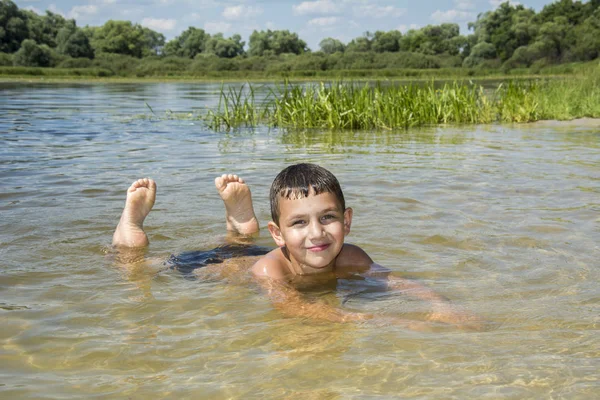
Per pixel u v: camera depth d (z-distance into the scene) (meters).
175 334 2.18
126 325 2.27
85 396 1.74
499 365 1.88
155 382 1.82
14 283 2.76
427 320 2.28
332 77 47.06
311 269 2.89
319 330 2.20
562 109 12.12
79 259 3.14
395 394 1.71
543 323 2.22
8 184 5.02
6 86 29.12
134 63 56.22
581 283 2.66
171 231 3.70
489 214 3.92
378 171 5.55
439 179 5.11
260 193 4.68
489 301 2.47
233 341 2.11
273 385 1.78
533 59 51.91
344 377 1.82
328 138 8.87
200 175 5.47
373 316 2.35
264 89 25.81
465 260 3.05
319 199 2.68
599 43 48.06
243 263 3.08
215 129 10.23
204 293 2.64
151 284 2.76
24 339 2.15
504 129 10.00
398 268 2.96
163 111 13.80
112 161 6.35
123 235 3.36
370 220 3.82
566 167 5.67
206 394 1.74
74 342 2.12
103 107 15.02
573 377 1.79
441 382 1.77
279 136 9.20
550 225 3.63
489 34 69.69
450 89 12.66
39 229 3.67
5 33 72.81
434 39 87.81
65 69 50.84
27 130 9.54
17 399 1.72
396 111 11.00
